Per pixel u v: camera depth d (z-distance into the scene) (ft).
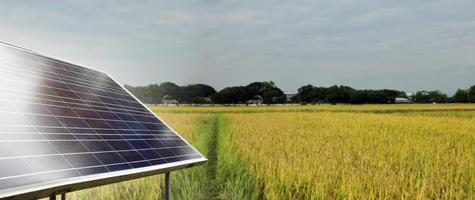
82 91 24.50
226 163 52.49
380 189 33.53
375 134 91.56
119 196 36.22
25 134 16.21
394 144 70.49
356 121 146.51
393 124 130.41
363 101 530.27
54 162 15.88
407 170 45.83
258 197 39.09
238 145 70.18
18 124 16.46
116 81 31.60
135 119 26.48
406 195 33.76
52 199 19.85
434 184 39.86
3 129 15.44
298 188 37.35
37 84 20.94
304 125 125.49
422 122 140.67
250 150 61.67
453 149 64.75
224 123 135.54
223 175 47.80
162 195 38.04
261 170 44.70
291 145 67.56
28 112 17.81
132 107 28.45
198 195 40.37
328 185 38.68
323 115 197.77
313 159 50.70
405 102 549.13
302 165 46.42
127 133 23.34
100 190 36.40
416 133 96.94
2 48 21.68
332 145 69.05
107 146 20.07
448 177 42.01
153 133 26.11
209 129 115.03
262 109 310.24
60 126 18.78
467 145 72.38
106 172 17.51
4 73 19.39
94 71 30.07
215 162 61.36
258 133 94.27
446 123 135.74
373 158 52.95
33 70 22.15
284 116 188.24
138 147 22.29
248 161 53.67
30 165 14.69
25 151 15.24
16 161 14.35
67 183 15.11
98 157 18.44
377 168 47.73
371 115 197.57
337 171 41.50
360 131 100.63
